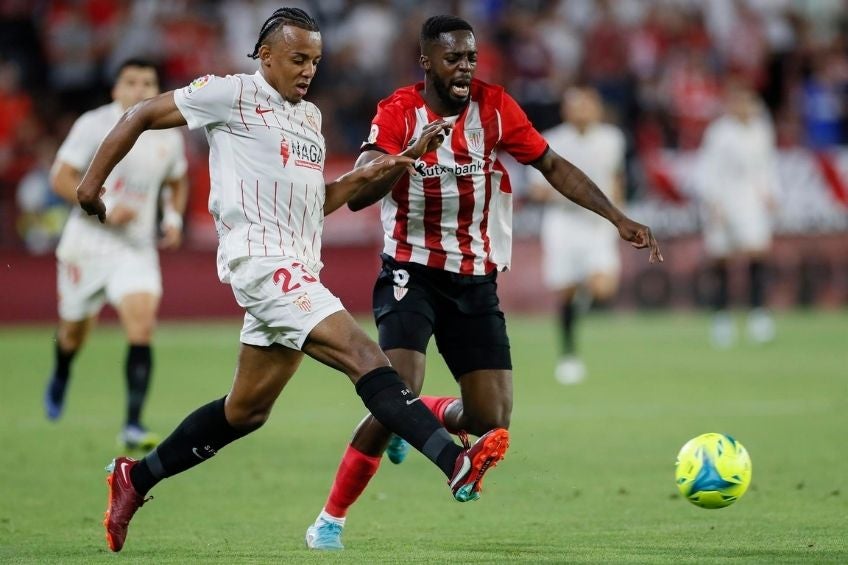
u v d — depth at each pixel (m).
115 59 75.00
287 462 30.39
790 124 79.06
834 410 38.97
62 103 73.94
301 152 19.27
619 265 73.06
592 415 38.28
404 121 21.28
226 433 19.62
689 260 73.25
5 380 46.88
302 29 19.08
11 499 25.55
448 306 21.64
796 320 70.81
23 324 65.50
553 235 49.12
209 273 68.19
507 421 21.42
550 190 48.94
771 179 61.66
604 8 80.88
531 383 46.44
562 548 20.09
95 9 75.50
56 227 65.94
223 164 19.08
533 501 25.34
